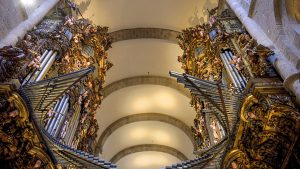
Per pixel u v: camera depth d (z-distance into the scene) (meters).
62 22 14.51
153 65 25.59
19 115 8.16
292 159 8.43
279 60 9.41
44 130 9.41
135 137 29.23
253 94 8.62
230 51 13.41
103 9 21.78
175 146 29.25
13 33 10.98
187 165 10.76
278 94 8.47
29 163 8.96
